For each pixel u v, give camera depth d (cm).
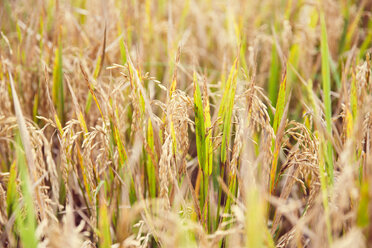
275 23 135
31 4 134
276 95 109
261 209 70
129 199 92
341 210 75
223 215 83
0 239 89
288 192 89
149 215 85
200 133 85
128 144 106
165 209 84
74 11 147
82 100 108
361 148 84
